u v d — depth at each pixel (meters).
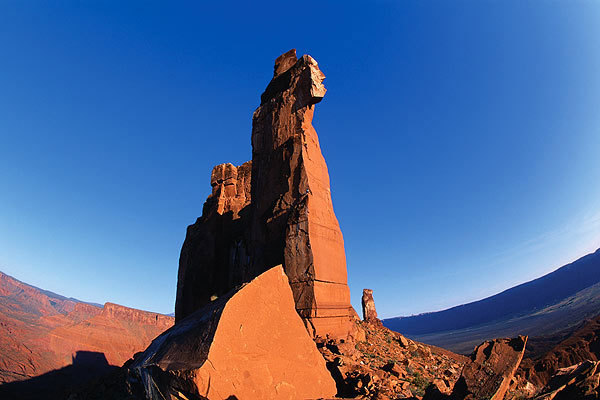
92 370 135.62
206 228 36.53
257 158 24.39
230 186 39.41
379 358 16.55
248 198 38.81
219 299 8.47
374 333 23.39
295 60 24.84
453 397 7.30
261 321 8.05
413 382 12.47
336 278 18.70
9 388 95.44
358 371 12.23
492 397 6.66
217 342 6.76
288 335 8.62
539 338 64.75
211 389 6.25
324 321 16.55
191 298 33.31
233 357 6.96
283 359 8.11
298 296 16.97
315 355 9.19
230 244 34.81
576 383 6.36
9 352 120.12
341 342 15.52
